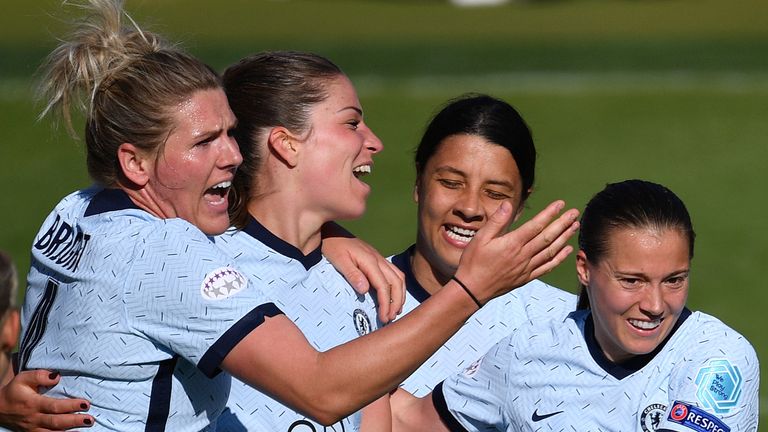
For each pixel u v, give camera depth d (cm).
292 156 1349
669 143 6091
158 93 1158
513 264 1126
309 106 1343
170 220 1153
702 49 8706
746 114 6638
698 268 4097
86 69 1183
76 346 1138
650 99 7056
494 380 1446
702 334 1338
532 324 1447
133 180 1179
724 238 4459
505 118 1551
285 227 1377
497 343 1462
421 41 9344
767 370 3084
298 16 10869
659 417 1329
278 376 1098
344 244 1459
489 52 8750
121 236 1148
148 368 1130
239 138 1355
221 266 1122
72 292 1154
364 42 9312
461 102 1577
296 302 1359
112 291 1125
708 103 6925
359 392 1097
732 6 11200
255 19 10669
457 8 11450
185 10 11144
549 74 7881
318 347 1356
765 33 9488
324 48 8950
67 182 5294
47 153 5759
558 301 1590
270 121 1343
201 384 1164
